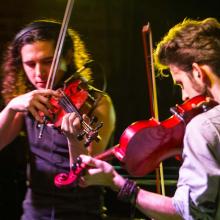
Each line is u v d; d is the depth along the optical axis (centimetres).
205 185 342
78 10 1143
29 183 498
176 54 378
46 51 484
